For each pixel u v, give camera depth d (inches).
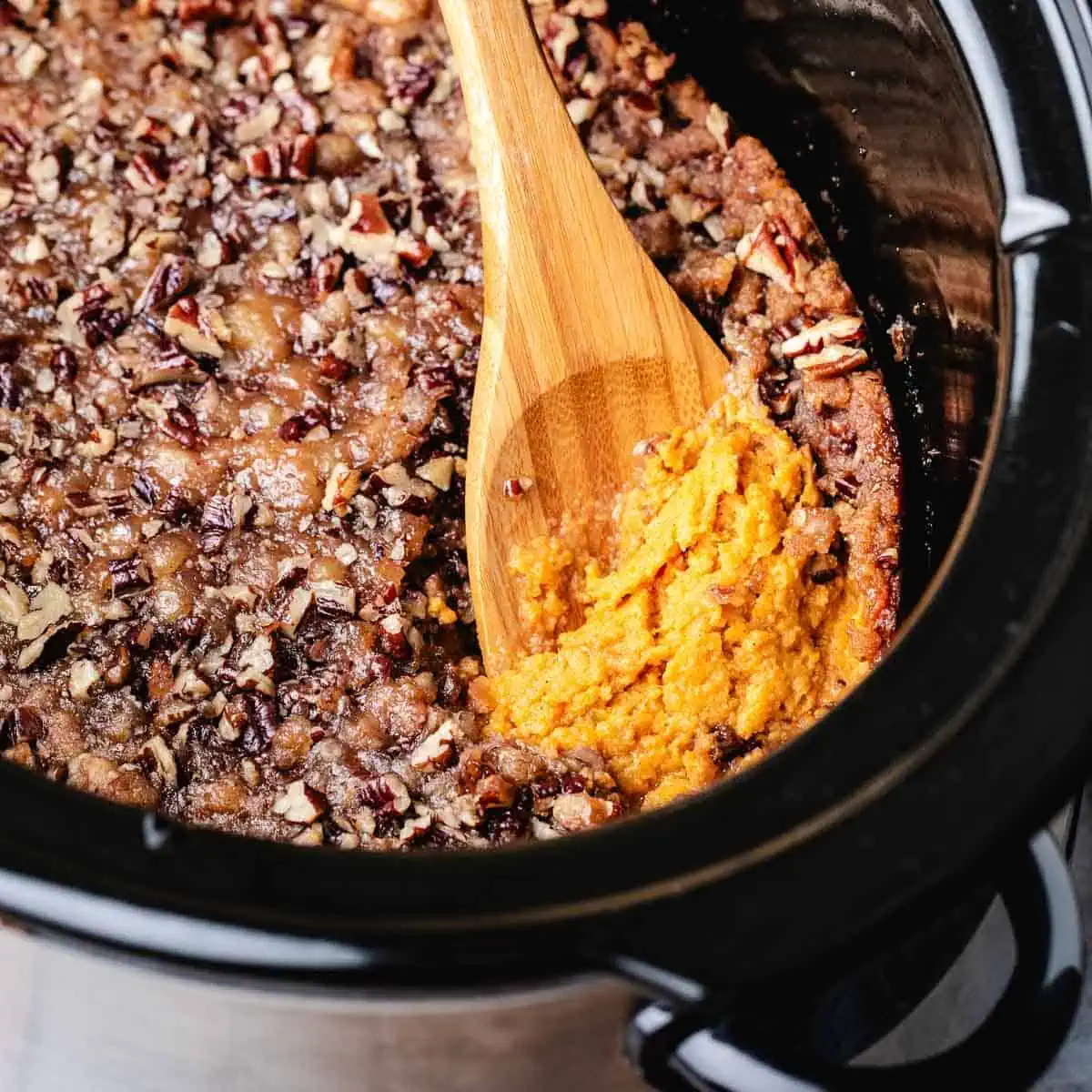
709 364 34.3
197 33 36.6
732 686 33.5
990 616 28.9
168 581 33.8
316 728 33.3
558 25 36.4
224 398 34.6
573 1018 28.7
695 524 33.6
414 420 34.4
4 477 34.2
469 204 35.7
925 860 28.2
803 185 35.8
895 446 34.4
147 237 35.3
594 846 28.3
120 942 27.8
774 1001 28.0
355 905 28.0
